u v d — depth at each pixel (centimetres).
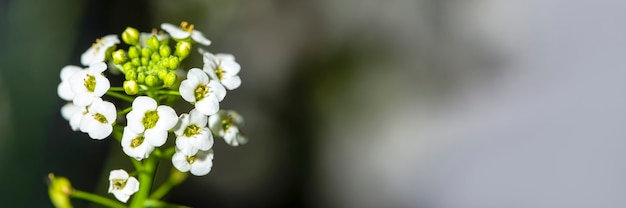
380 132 33
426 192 31
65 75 18
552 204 28
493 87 30
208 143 17
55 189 18
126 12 33
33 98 30
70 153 31
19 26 30
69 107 18
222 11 34
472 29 31
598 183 27
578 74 28
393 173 33
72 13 31
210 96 17
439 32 31
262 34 35
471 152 31
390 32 33
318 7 34
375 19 33
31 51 30
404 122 32
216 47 34
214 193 35
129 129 16
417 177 32
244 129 35
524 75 29
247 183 35
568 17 28
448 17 31
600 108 28
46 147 30
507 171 29
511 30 30
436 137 32
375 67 33
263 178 35
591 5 28
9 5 30
